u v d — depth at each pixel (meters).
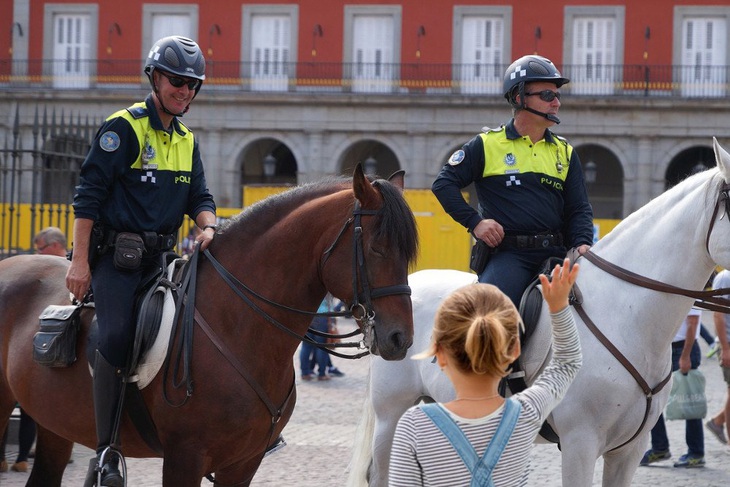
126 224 5.19
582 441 5.34
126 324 5.00
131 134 5.17
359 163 4.67
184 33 38.84
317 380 16.23
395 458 3.16
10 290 5.86
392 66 37.97
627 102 35.22
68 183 12.67
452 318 3.18
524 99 5.92
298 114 36.72
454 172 6.08
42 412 5.48
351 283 4.71
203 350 4.94
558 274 3.63
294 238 4.96
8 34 39.16
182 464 4.91
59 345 5.21
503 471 3.14
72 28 39.12
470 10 37.69
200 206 5.50
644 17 37.00
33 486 5.92
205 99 36.84
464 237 28.50
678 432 11.94
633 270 5.55
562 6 37.34
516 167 5.96
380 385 6.24
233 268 5.09
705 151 38.84
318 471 9.22
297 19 38.34
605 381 5.34
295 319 5.00
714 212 5.25
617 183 40.94
